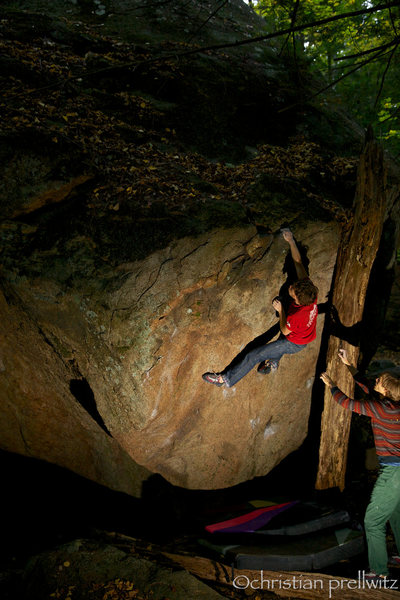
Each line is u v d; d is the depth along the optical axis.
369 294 5.72
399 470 3.69
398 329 8.45
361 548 3.95
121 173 4.28
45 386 4.26
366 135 4.52
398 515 3.93
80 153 4.20
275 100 6.65
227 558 3.81
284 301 4.35
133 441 4.12
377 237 4.43
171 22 7.56
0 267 3.66
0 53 5.15
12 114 4.27
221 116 5.95
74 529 4.68
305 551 3.79
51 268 3.64
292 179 4.95
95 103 5.25
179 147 5.21
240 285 4.11
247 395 4.54
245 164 5.18
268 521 4.17
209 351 4.12
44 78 5.07
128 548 4.10
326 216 4.51
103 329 3.62
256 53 7.46
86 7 7.61
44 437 4.58
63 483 4.83
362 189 4.43
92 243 3.74
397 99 9.80
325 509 4.34
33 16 6.26
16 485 4.84
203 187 4.45
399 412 3.71
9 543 4.52
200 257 3.85
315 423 5.15
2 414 4.50
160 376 3.83
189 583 3.53
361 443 5.71
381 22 7.44
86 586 3.49
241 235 4.00
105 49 6.29
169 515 4.62
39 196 3.90
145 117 5.43
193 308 3.90
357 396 6.23
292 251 4.12
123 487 4.64
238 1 9.36
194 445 4.48
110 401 3.92
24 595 3.46
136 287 3.63
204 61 6.62
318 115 6.73
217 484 4.81
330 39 8.73
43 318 3.77
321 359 4.95
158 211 3.97
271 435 4.98
